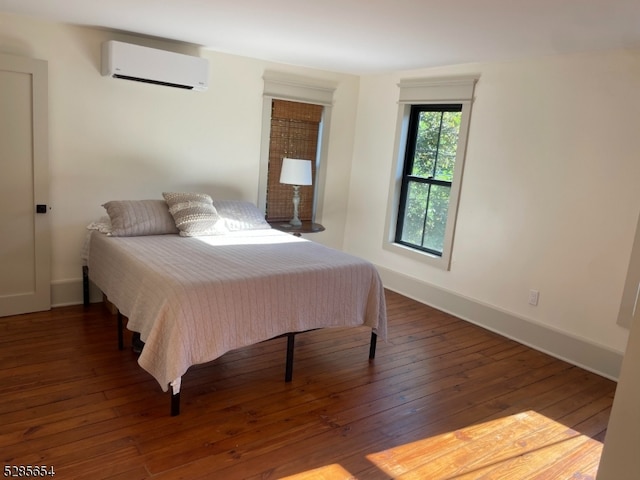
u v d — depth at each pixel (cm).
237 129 448
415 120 472
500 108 384
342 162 527
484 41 316
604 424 268
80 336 332
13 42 338
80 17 329
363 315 321
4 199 343
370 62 426
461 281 426
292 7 267
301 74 475
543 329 364
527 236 372
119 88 383
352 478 209
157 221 365
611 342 327
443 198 448
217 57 423
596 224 330
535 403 286
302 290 286
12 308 360
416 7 249
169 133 413
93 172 384
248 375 296
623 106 313
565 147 345
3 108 332
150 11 300
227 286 256
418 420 259
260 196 476
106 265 329
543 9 236
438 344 367
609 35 278
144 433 229
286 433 238
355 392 284
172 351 235
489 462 228
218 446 224
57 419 235
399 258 486
